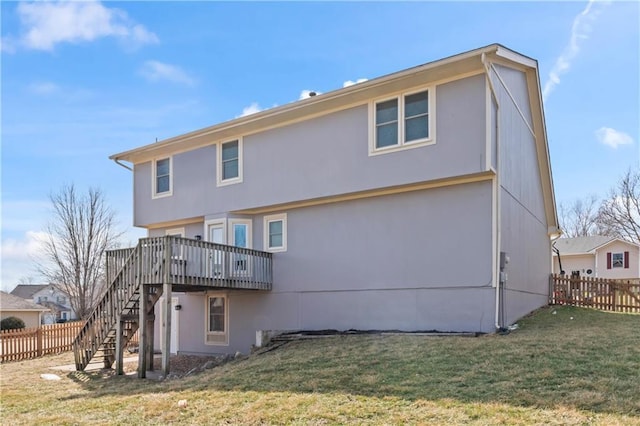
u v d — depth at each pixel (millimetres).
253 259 12773
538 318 12031
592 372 6125
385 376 6898
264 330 12930
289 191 12750
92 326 11688
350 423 5223
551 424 4613
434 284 10609
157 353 15695
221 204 14109
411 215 11086
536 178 14922
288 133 12930
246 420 5684
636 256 29688
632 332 9047
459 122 10211
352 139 11734
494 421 4805
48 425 6113
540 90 13727
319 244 12523
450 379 6398
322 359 8492
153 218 15727
